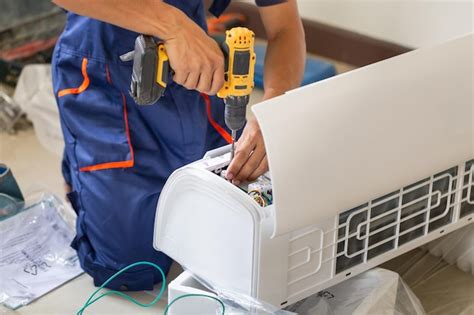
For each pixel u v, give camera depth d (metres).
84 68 1.49
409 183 1.23
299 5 2.56
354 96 1.10
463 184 1.36
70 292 1.49
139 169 1.48
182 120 1.50
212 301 1.19
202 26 1.50
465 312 1.39
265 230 1.11
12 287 1.49
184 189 1.20
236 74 1.14
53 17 2.43
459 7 2.19
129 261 1.47
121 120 1.49
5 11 2.32
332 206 1.13
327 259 1.21
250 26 2.67
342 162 1.11
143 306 1.45
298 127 1.05
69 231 1.65
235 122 1.19
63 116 1.52
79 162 1.50
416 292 1.45
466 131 1.26
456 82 1.21
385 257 1.29
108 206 1.46
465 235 1.47
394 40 2.39
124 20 1.15
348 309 1.27
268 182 1.23
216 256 1.20
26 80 2.10
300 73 1.43
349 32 2.48
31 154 2.01
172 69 1.17
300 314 1.27
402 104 1.15
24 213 1.64
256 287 1.15
